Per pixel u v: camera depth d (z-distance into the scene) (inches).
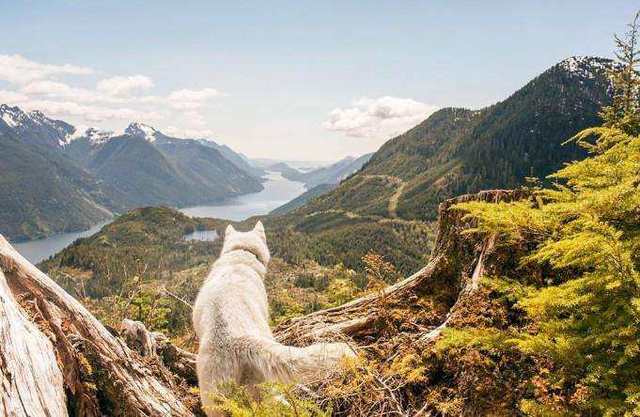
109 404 159.3
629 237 121.9
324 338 221.3
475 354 161.9
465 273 223.6
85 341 160.1
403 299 238.7
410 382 173.2
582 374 119.3
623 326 105.7
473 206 153.6
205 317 167.2
